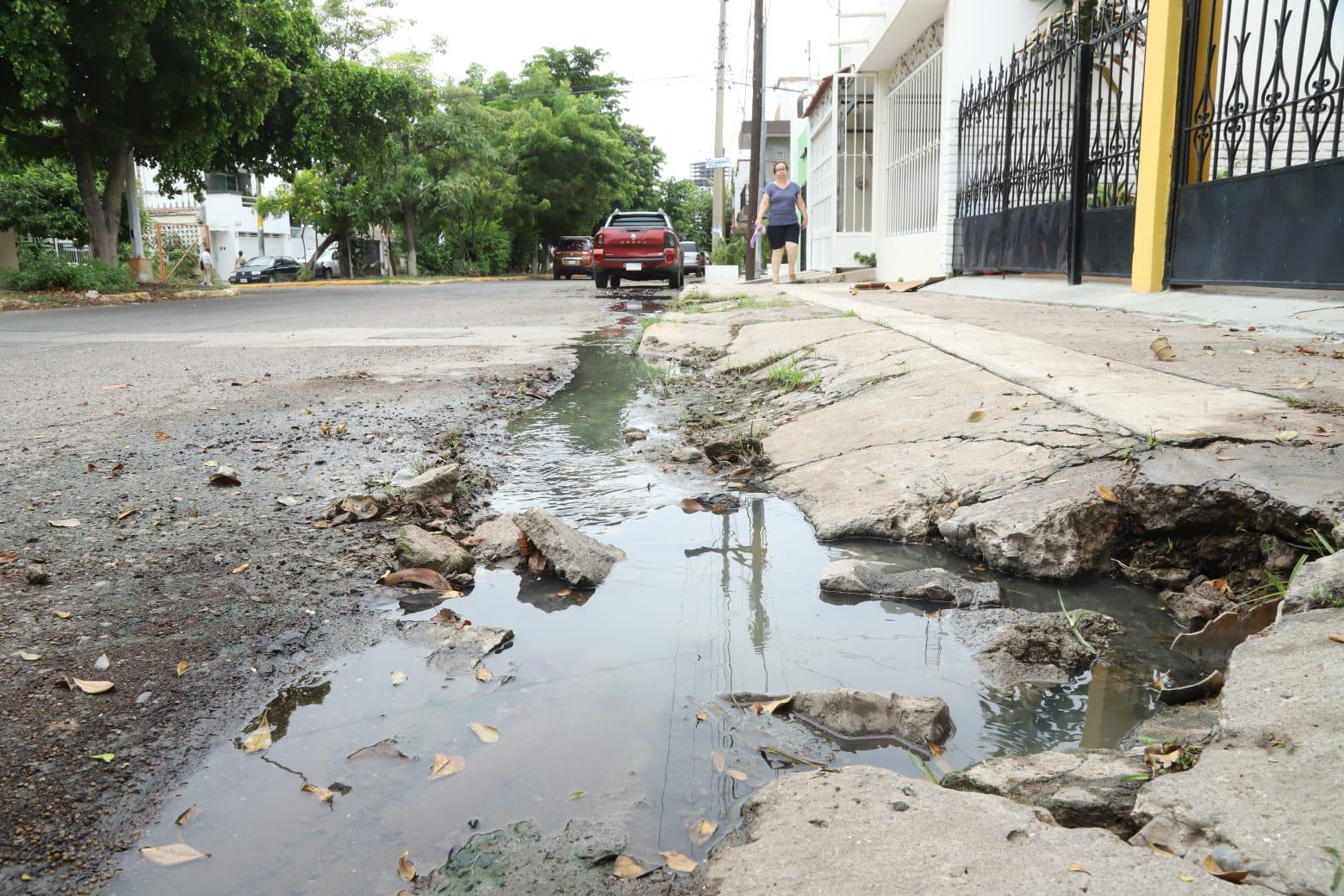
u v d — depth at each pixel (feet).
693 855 4.77
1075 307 26.89
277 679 6.90
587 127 152.35
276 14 72.64
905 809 4.76
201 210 147.95
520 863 4.71
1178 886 3.91
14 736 5.95
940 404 13.23
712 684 6.83
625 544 10.18
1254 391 11.73
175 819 5.12
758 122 71.05
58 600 8.27
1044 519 8.91
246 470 12.92
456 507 11.35
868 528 10.11
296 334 32.99
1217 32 23.27
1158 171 25.14
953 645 7.50
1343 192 18.47
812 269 79.77
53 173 108.17
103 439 14.89
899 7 46.01
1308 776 4.39
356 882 4.62
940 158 45.88
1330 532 7.62
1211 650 7.15
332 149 82.74
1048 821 4.67
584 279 112.06
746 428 15.19
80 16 54.70
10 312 51.60
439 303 52.75
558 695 6.64
